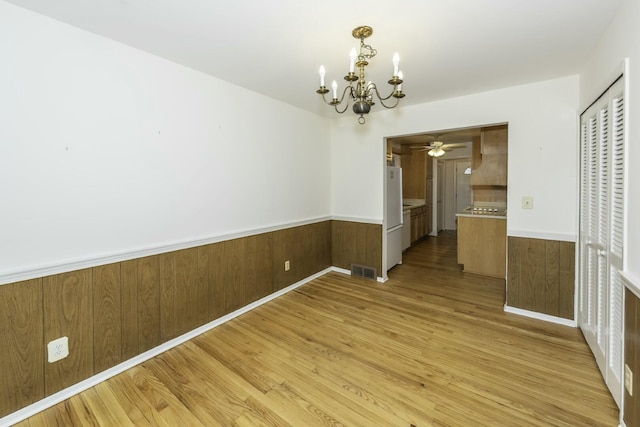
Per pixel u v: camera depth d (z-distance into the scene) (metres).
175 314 2.41
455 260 4.93
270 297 3.32
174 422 1.63
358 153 4.00
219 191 2.74
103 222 1.99
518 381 1.93
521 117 2.81
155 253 2.27
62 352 1.81
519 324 2.71
